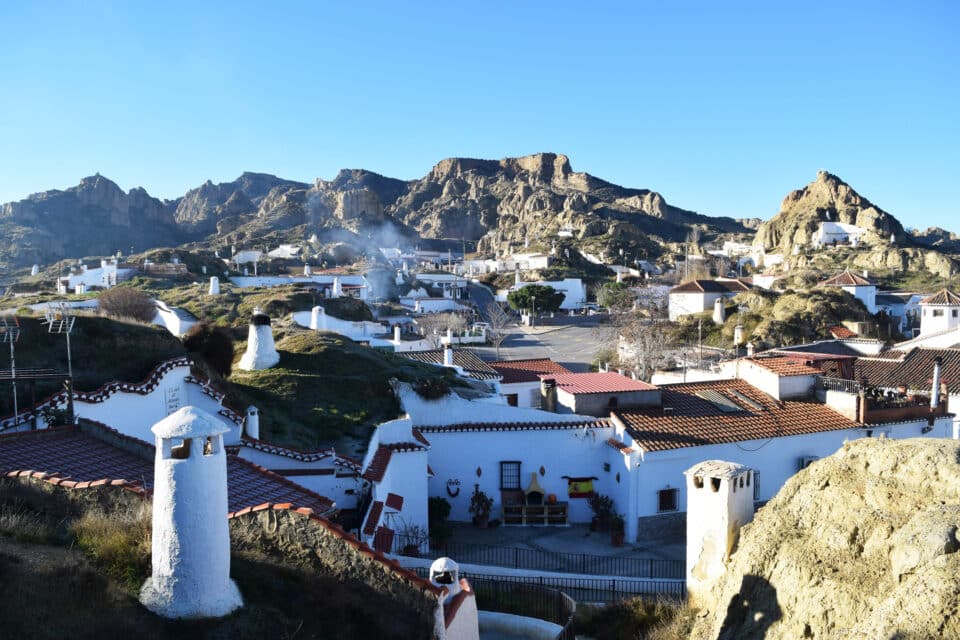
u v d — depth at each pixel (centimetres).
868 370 4134
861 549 1530
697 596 1961
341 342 3706
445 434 2869
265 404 2809
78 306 5731
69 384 1873
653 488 2755
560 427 2908
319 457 2188
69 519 1297
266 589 1197
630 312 9000
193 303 6725
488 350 8106
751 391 3381
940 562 1280
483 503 2834
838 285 8875
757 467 2927
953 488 1475
